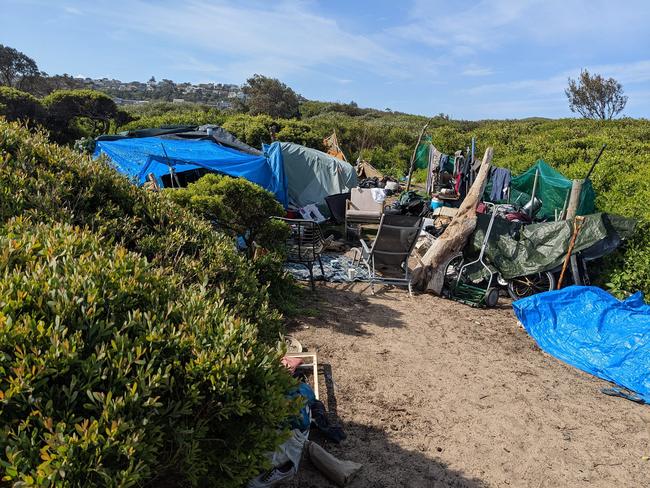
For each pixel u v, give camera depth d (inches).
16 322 72.9
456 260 305.9
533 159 712.4
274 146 448.5
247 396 87.6
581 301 249.9
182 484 88.4
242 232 253.6
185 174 427.5
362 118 1878.7
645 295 285.7
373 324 241.3
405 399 173.5
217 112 1159.0
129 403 73.0
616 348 218.7
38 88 1936.5
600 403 184.5
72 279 85.8
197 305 100.2
